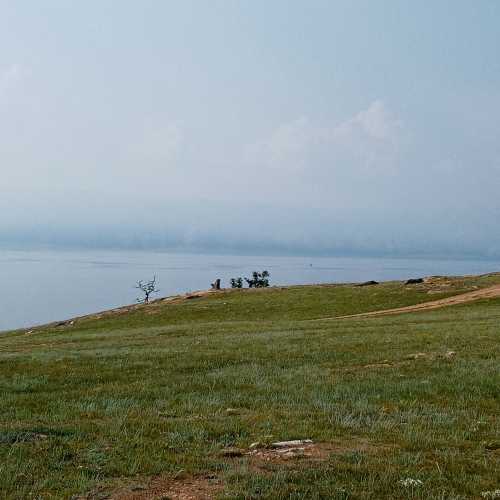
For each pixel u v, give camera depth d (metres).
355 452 10.62
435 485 9.16
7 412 15.03
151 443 11.26
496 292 65.44
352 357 23.77
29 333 74.69
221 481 9.16
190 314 74.62
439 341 27.31
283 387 17.62
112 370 22.52
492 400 15.48
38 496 8.55
